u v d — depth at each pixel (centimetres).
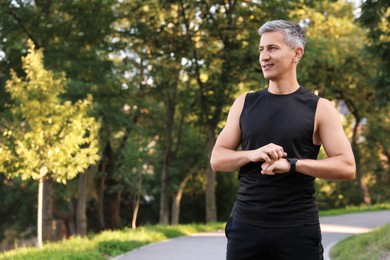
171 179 2995
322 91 3047
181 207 3491
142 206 3612
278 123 259
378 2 1323
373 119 3266
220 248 1330
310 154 262
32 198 3497
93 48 2039
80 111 1435
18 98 1377
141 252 1256
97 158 1431
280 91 265
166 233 1678
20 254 1143
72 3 1927
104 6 1973
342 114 3772
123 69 2173
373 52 1384
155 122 2983
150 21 2222
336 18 2978
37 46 1989
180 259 1124
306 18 2577
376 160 3934
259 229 256
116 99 2088
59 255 1031
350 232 1725
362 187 3619
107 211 3341
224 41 2234
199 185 3409
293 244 253
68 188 2875
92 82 1988
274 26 261
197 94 2369
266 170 247
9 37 1928
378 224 2036
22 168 1411
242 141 271
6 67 1912
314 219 258
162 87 2447
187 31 2205
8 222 3653
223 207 3216
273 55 260
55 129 1374
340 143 254
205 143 3078
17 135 1375
